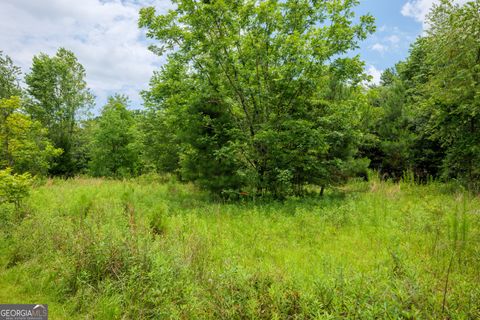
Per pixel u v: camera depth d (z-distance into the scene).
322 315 2.77
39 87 31.70
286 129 11.30
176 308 3.33
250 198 11.18
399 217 7.31
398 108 18.14
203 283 3.73
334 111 11.73
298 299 3.25
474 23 13.06
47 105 31.72
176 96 11.73
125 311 3.47
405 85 22.42
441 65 15.12
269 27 11.25
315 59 10.77
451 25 13.96
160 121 19.52
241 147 11.09
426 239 5.52
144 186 14.99
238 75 11.34
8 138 12.01
